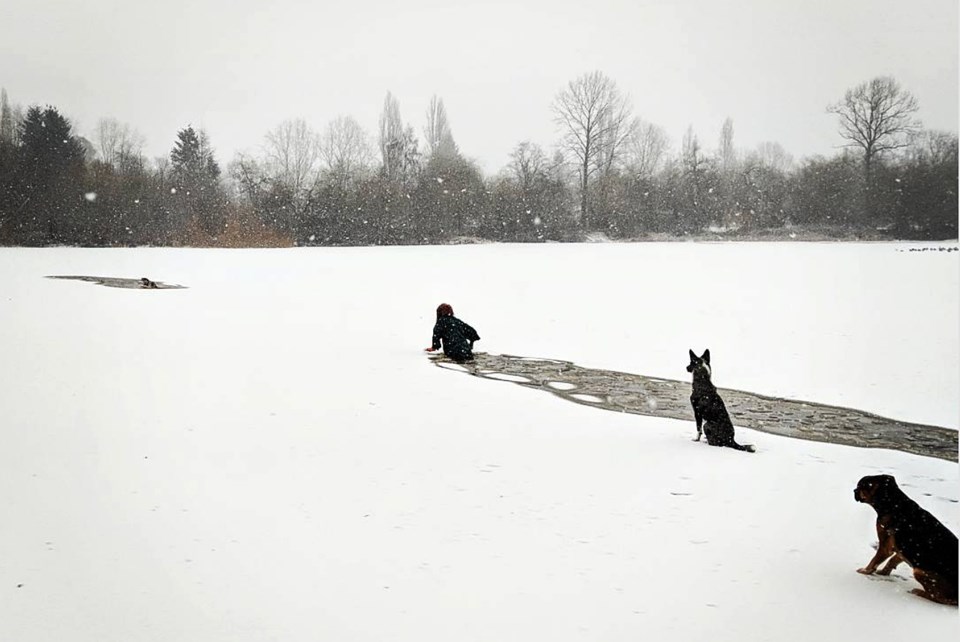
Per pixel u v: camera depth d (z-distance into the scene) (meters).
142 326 14.77
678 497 5.75
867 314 17.23
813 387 10.23
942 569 4.03
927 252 42.31
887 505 4.27
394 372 10.84
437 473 6.31
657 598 4.12
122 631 3.76
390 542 4.86
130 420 7.90
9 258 36.44
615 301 19.69
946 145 61.72
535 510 5.46
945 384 10.38
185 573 4.40
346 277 26.55
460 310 18.03
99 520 5.20
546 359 12.17
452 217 58.56
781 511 5.46
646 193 66.56
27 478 6.05
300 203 57.62
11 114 68.81
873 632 3.75
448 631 3.76
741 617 3.92
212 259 36.16
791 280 25.17
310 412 8.38
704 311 17.78
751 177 70.81
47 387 9.35
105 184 52.56
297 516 5.30
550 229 60.50
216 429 7.60
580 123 71.75
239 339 13.45
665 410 8.83
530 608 4.00
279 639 3.69
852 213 65.44
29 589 4.19
